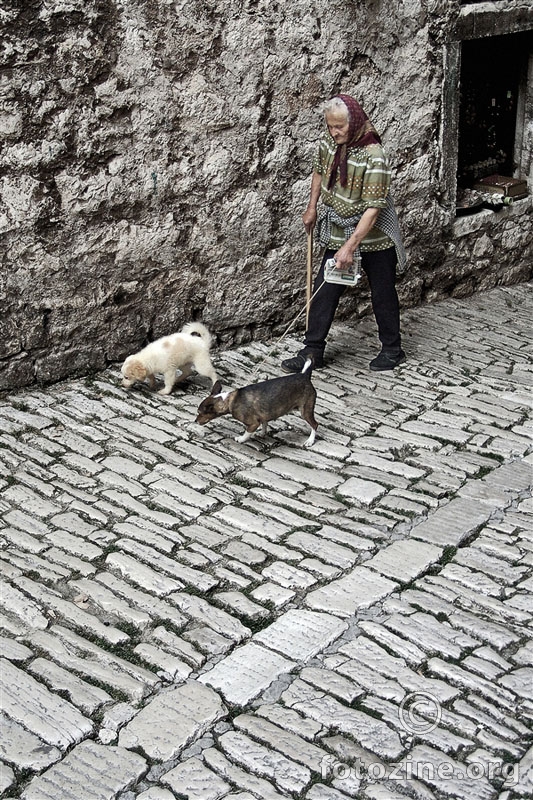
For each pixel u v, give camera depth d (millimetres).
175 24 5715
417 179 7254
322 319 6195
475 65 7801
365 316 7395
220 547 4324
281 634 3738
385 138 6961
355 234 5570
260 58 6129
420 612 3885
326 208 5906
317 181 5906
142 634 3742
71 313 5895
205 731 3273
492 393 6012
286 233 6695
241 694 3428
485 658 3623
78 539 4344
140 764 3113
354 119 5422
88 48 5441
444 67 7078
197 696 3408
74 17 5336
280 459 5141
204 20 5809
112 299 6047
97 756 3148
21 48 5223
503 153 8328
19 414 5539
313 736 3242
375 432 5461
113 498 4695
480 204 7941
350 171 5555
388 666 3576
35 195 5535
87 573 4094
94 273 5918
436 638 3729
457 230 7699
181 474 4938
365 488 4832
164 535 4398
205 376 5977
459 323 7352
